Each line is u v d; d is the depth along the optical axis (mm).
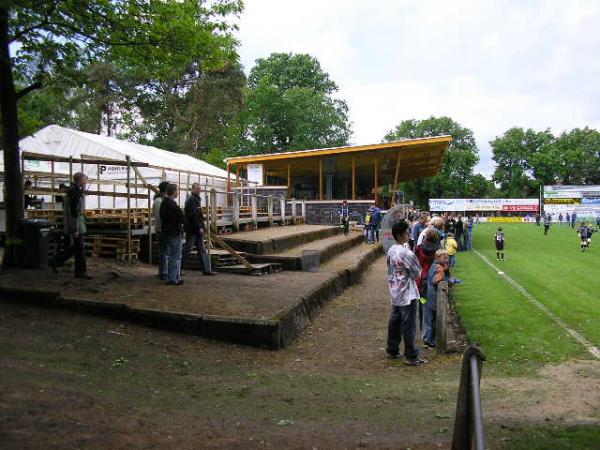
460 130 96500
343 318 11133
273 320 8422
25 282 9258
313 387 6504
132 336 7824
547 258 26375
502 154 111188
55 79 10969
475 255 28062
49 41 10234
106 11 10266
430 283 9156
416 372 7598
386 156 39125
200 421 4719
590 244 36219
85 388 5215
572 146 112688
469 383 3074
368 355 8492
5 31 9562
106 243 14016
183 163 27156
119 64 11922
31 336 6957
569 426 4891
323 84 68375
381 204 43969
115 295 9227
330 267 16094
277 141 61594
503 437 4539
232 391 5988
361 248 23719
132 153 23031
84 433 4008
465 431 3162
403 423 5066
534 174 110562
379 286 15539
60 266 11391
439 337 8758
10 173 10531
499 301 13852
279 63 67875
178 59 11586
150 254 14031
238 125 54719
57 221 13836
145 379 6000
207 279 12195
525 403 5887
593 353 8820
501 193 112375
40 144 22453
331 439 4457
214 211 17359
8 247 10703
